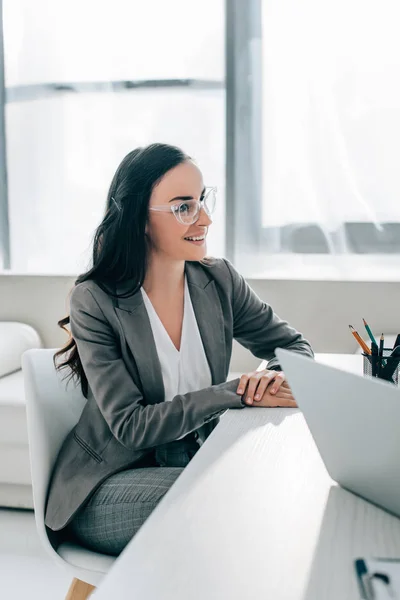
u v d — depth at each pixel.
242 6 2.86
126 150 3.01
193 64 2.93
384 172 2.78
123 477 1.24
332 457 0.79
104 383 1.29
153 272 1.43
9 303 3.14
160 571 0.61
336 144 2.81
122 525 1.18
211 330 1.46
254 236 2.92
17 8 3.04
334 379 0.72
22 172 3.10
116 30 2.97
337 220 2.84
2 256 3.15
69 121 3.04
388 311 2.80
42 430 1.25
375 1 2.74
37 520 1.24
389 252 2.80
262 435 1.03
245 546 0.65
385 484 0.72
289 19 2.82
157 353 1.38
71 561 1.20
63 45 3.01
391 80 2.75
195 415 1.21
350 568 0.61
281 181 2.88
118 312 1.35
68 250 3.08
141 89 2.97
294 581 0.59
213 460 0.91
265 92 2.86
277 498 0.78
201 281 1.50
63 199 3.07
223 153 2.93
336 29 2.78
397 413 0.66
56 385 1.33
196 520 0.72
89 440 1.29
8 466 2.33
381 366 1.21
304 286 2.86
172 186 1.36
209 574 0.60
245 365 2.95
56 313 3.11
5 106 3.09
